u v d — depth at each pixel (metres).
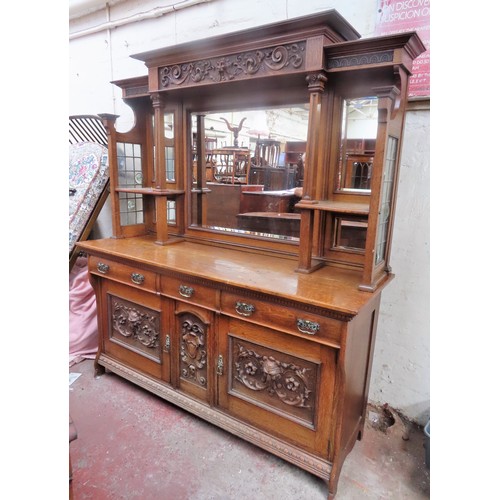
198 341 1.63
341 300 1.21
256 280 1.40
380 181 1.23
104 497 1.36
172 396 1.77
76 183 2.51
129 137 2.08
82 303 2.41
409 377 1.76
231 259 1.71
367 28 1.56
